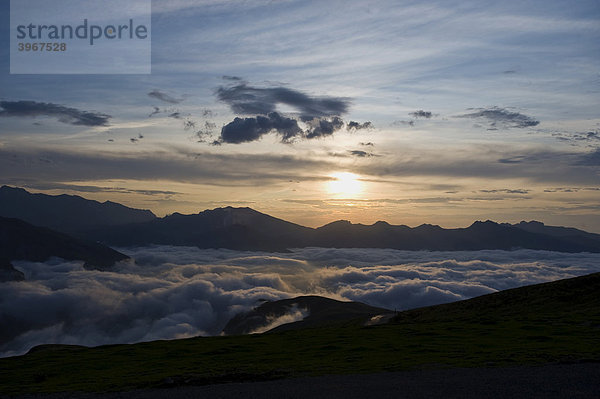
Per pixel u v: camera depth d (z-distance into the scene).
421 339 56.88
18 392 40.47
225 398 27.89
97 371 51.62
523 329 59.62
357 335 66.06
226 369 43.59
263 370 40.50
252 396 28.06
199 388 32.66
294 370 39.31
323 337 66.88
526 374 30.53
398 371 35.69
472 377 30.52
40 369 57.34
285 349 57.41
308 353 52.19
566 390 25.33
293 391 29.08
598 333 52.91
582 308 76.88
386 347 52.03
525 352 41.22
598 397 23.69
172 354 60.12
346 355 48.22
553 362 35.38
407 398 25.23
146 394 31.70
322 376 35.31
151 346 71.19
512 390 25.80
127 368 51.69
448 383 28.88
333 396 26.84
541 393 24.81
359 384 30.45
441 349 47.31
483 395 24.95
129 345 76.62
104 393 34.47
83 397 32.97
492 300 100.62
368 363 41.25
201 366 47.81
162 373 44.41
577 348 42.50
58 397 34.34
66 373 52.44
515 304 91.12
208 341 72.94
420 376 32.34
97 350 72.62
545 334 53.91
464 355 42.19
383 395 26.36
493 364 35.88
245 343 66.44
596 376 28.86
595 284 90.50
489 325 66.31
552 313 75.62
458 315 92.94
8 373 56.38
